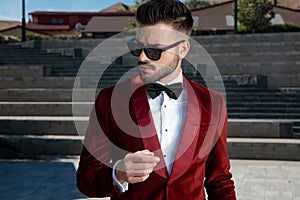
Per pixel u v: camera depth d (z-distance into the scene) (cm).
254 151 927
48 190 647
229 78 1414
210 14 3925
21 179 724
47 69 1516
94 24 3931
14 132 1093
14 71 1517
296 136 996
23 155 962
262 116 1155
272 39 1806
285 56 1603
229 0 4012
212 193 184
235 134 1018
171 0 150
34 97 1302
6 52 1952
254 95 1301
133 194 158
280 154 918
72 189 652
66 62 1758
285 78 1410
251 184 689
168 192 155
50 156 979
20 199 596
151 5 147
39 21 6019
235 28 2186
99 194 158
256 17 2630
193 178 160
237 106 1237
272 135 1002
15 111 1203
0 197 606
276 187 668
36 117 1155
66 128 1073
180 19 148
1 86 1424
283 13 3656
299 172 788
